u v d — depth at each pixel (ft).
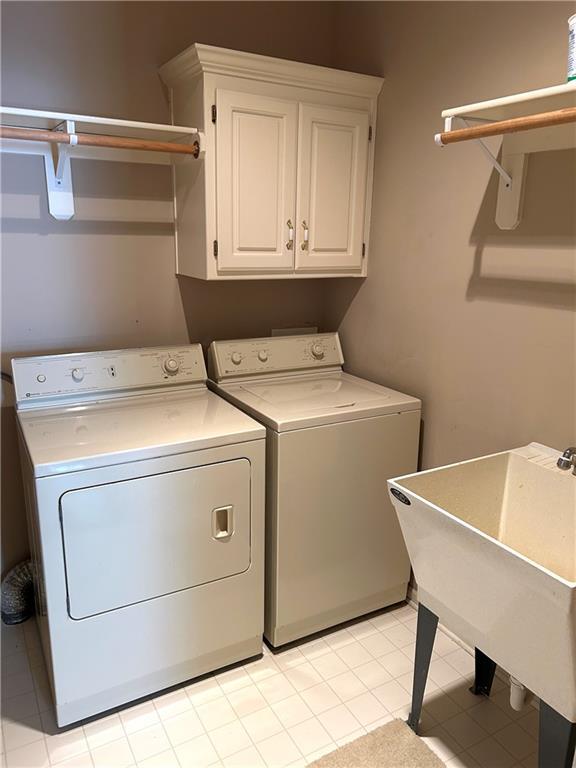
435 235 6.77
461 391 6.70
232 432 5.86
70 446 5.40
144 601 5.72
